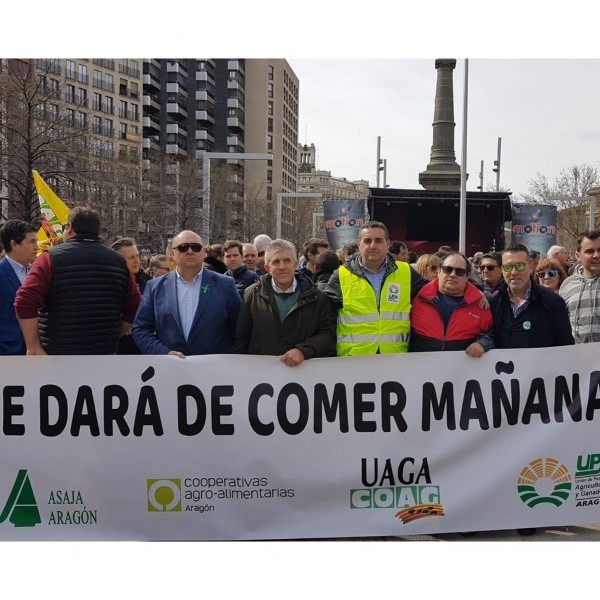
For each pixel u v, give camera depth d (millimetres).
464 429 4773
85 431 4691
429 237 21172
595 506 4852
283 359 4660
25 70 23688
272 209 103562
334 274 4926
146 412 4699
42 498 4680
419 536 4832
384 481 4750
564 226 48625
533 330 4832
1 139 21625
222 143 118000
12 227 5398
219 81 118000
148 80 102188
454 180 22797
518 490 4789
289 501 4723
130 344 5766
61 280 4727
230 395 4711
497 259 6746
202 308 4938
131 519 4695
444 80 23000
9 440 4676
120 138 89938
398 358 4742
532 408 4812
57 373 4680
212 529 4707
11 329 5383
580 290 5562
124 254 6871
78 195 29438
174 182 44844
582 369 4840
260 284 4801
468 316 4809
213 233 52219
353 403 4742
